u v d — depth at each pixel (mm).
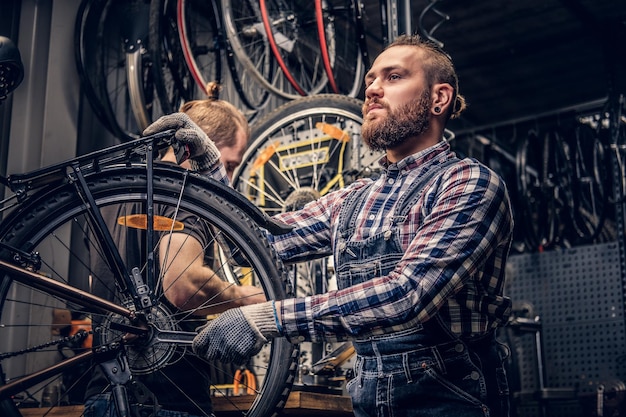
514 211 5840
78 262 4012
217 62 4340
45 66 4113
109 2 4348
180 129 2271
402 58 2186
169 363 2182
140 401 2219
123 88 4555
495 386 1989
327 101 3627
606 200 5695
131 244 2387
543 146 5938
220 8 4523
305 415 2871
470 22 5777
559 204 5801
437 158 2137
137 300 2131
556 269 5684
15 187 2158
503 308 2033
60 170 2189
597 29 5781
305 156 3678
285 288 2227
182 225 2379
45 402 3334
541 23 5766
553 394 5027
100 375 2299
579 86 6762
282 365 2225
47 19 4168
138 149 2268
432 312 1852
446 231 1896
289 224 2357
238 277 2863
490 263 2029
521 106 7145
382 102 2160
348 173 3447
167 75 4504
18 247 2125
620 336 5395
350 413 2854
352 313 1854
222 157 2795
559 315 5609
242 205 2238
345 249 2076
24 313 3736
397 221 2021
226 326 1869
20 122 3984
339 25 5359
